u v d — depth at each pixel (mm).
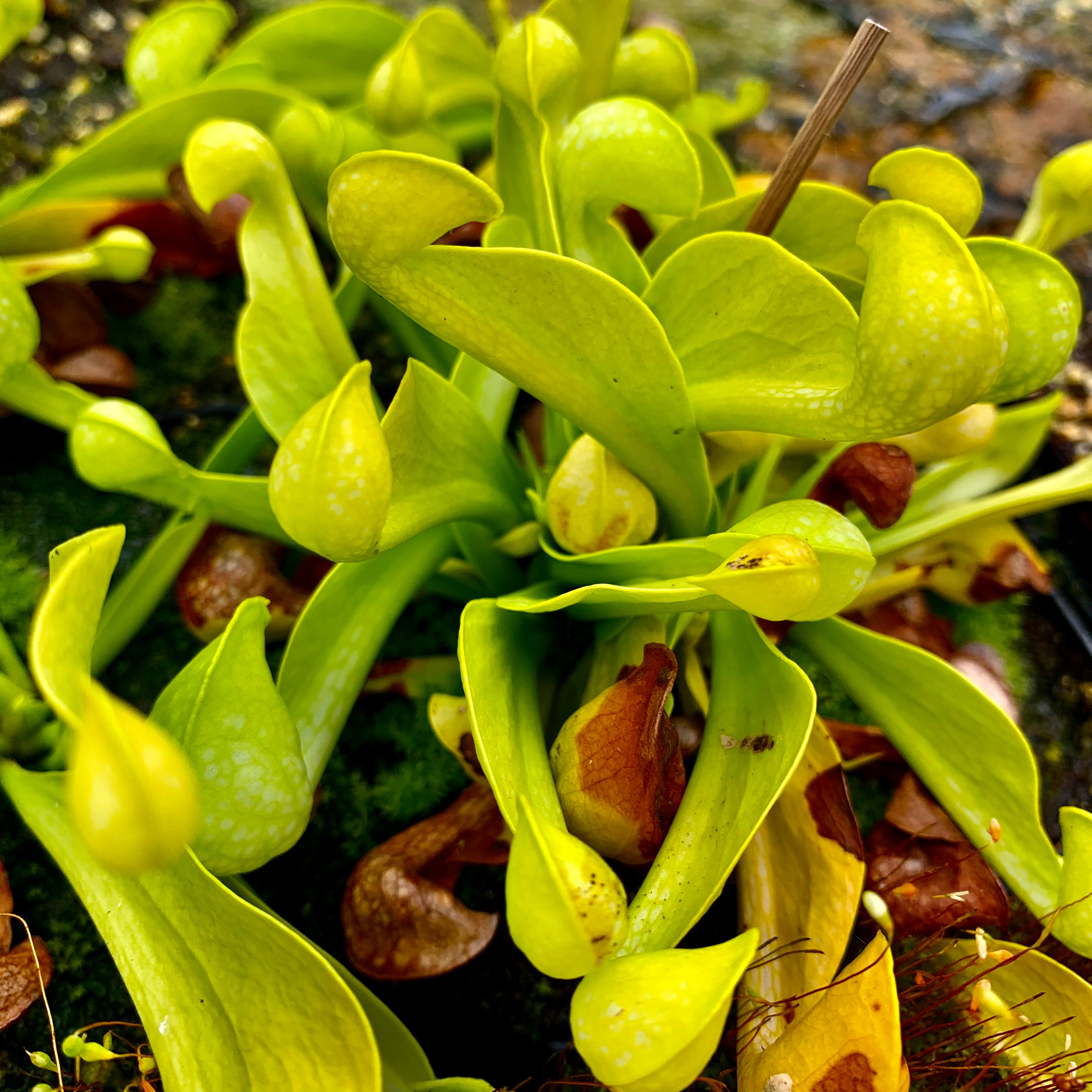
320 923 204
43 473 241
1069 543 257
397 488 170
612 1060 148
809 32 326
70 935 199
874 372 154
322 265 273
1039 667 241
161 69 238
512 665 184
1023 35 328
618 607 184
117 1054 178
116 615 208
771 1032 181
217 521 215
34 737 193
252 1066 162
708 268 172
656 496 195
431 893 188
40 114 279
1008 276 183
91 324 242
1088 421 265
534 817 146
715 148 228
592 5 216
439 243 232
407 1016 198
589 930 151
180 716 163
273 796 164
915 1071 192
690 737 199
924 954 198
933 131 304
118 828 128
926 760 198
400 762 216
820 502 207
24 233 233
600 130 185
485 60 250
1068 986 185
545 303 163
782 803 195
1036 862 189
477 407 209
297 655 184
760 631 181
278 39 248
